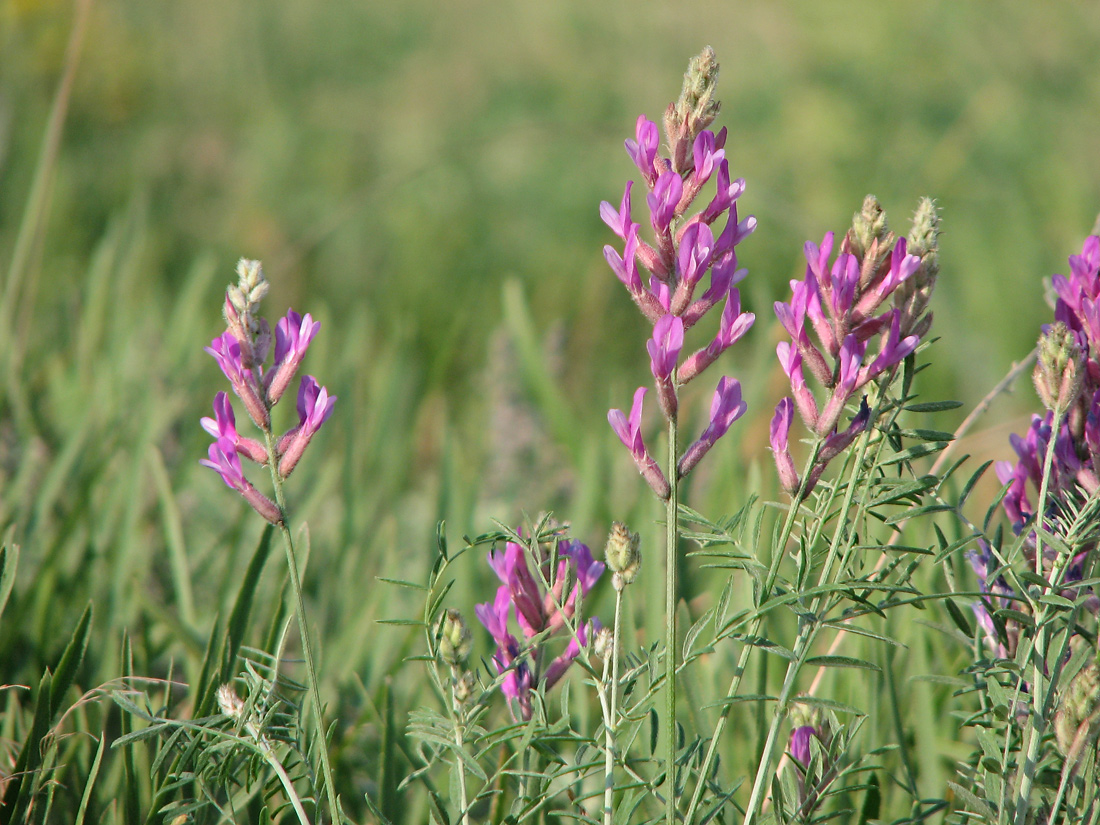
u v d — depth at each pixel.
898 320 1.35
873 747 1.48
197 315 2.58
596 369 3.33
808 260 1.35
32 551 1.70
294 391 2.39
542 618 1.40
